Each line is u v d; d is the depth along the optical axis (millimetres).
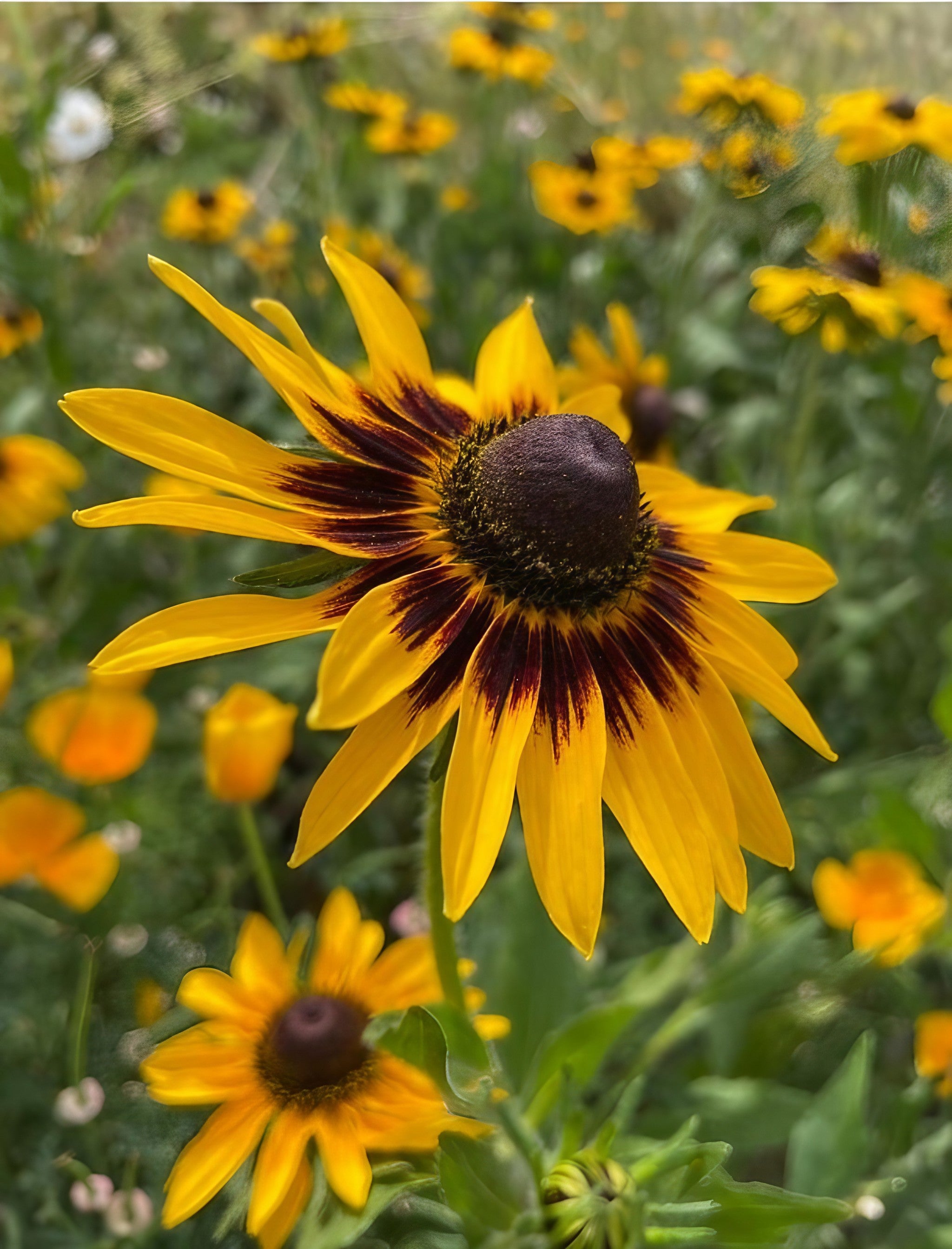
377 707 253
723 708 273
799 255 357
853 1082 325
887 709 471
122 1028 317
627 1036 368
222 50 447
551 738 262
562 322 600
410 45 700
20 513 386
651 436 425
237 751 320
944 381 455
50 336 429
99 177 483
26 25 423
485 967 346
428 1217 286
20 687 388
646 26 624
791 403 505
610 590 273
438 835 269
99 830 349
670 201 619
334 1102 279
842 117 337
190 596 449
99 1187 306
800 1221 262
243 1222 293
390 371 289
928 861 363
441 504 277
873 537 474
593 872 254
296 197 606
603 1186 255
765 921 361
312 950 322
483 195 634
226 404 537
